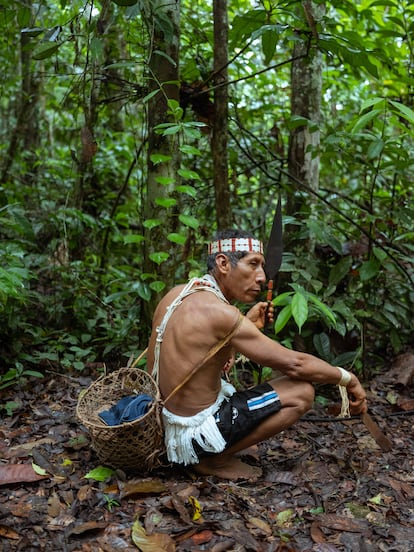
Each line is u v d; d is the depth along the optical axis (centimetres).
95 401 274
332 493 250
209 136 422
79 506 230
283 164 422
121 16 428
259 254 252
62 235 470
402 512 238
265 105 482
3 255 367
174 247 359
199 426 245
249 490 251
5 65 565
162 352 252
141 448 242
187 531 216
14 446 286
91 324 422
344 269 365
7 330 387
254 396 252
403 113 328
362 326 383
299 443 303
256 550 206
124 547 208
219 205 388
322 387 371
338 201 505
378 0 397
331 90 530
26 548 205
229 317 238
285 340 368
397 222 393
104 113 505
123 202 539
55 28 325
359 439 308
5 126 672
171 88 348
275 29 326
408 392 378
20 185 543
